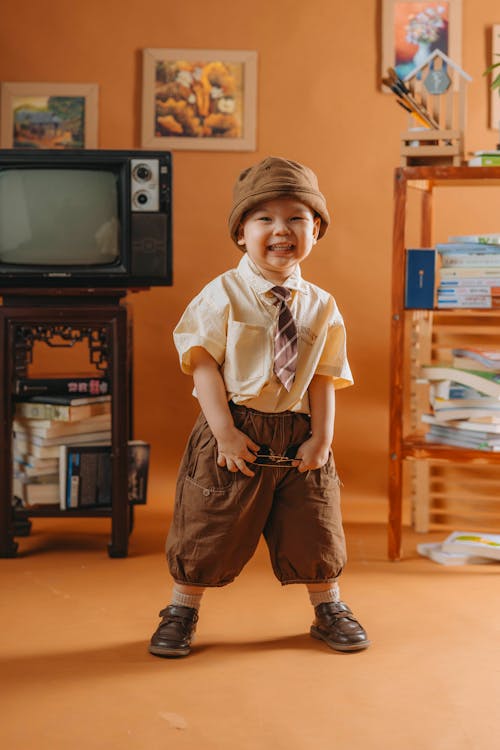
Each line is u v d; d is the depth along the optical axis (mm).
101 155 2385
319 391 1770
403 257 2348
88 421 2510
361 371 3070
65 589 2150
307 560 1748
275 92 3020
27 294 2414
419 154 2340
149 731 1417
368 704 1514
